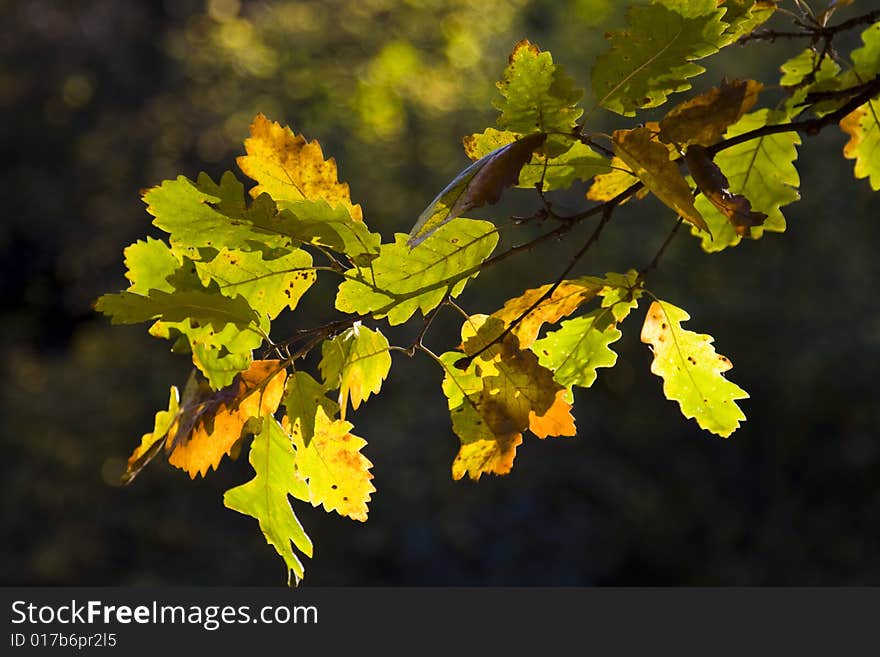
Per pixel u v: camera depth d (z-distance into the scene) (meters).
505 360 1.18
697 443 9.48
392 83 10.92
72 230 12.12
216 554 8.77
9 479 9.42
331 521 8.56
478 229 1.16
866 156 1.52
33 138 12.29
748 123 1.48
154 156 11.90
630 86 1.13
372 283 1.16
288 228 1.11
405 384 8.87
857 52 1.47
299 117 11.00
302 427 1.12
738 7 1.12
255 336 1.14
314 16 11.69
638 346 9.31
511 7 11.72
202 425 1.12
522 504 8.91
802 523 9.19
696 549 9.28
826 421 9.14
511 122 1.13
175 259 1.13
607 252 8.80
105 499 9.19
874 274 9.10
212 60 11.59
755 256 9.15
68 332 12.41
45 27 12.80
